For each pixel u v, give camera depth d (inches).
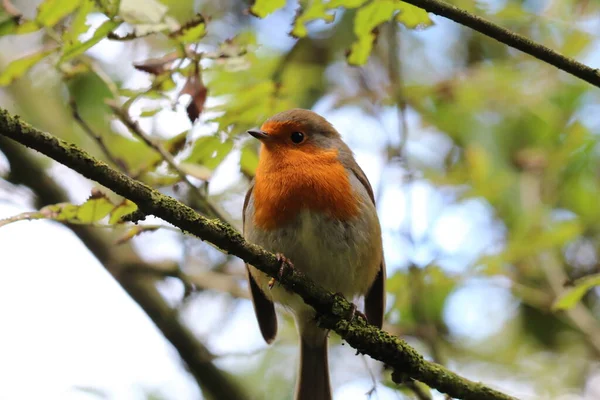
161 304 399.2
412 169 420.2
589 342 445.4
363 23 302.2
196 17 284.4
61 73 328.5
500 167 439.2
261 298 352.8
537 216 424.2
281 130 331.3
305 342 356.5
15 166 390.9
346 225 319.6
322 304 282.4
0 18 276.4
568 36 426.3
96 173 222.8
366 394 321.7
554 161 438.9
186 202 361.1
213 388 393.7
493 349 458.9
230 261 446.0
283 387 440.1
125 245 408.5
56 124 421.7
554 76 447.2
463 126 443.8
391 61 405.7
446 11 244.7
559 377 441.7
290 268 276.8
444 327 454.0
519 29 446.6
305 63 464.4
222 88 342.0
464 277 415.5
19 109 422.9
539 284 470.3
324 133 339.3
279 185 319.0
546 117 443.2
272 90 338.6
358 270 327.3
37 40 422.0
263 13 287.7
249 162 359.3
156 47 425.7
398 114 398.3
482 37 477.4
